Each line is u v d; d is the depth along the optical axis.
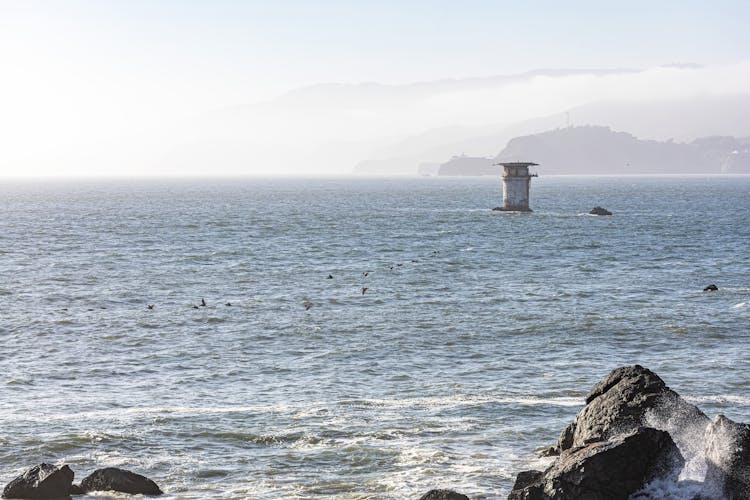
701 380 51.12
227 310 77.38
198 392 50.16
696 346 61.22
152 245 134.88
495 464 36.75
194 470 36.41
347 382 52.16
